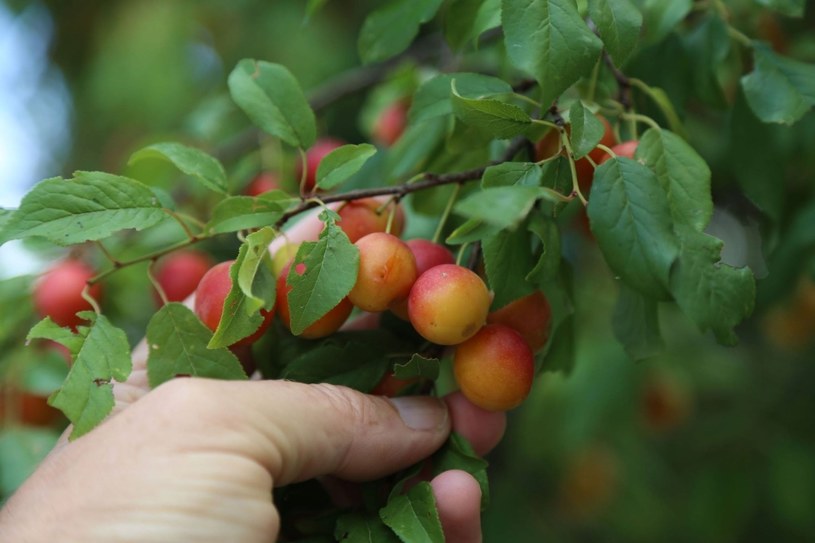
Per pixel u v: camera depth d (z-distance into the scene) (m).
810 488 0.75
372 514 0.44
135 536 0.40
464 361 0.44
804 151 0.55
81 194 0.43
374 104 0.74
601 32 0.42
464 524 0.44
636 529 0.81
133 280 0.61
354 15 1.02
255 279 0.42
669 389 0.73
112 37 1.01
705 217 0.43
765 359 0.89
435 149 0.53
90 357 0.42
